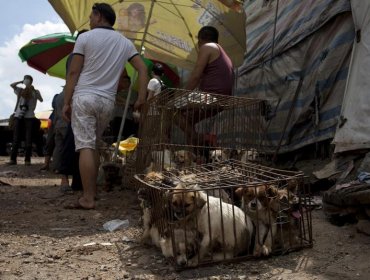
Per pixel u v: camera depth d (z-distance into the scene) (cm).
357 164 319
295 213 236
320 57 402
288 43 452
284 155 453
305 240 245
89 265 225
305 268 213
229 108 356
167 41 544
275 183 232
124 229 291
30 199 399
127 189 431
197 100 342
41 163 801
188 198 215
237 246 225
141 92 355
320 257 227
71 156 421
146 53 570
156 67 521
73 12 476
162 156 329
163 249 226
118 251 247
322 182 362
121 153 474
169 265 221
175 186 229
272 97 478
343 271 206
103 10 355
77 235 279
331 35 396
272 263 222
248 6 581
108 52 343
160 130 337
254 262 223
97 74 339
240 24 529
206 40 401
